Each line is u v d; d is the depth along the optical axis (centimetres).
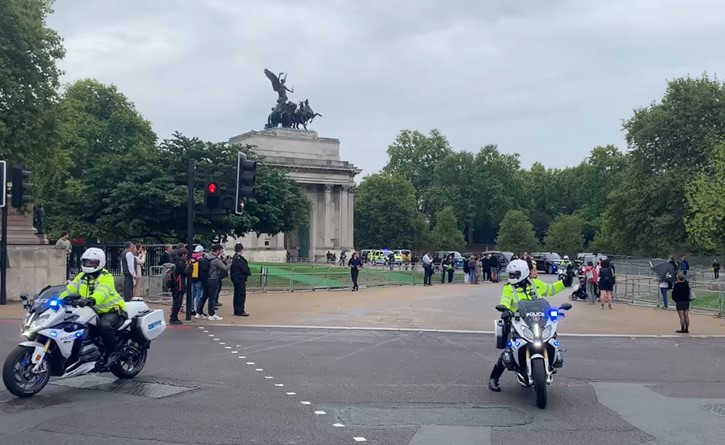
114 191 4016
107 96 8538
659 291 3098
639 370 1402
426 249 11950
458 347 1711
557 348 1081
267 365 1381
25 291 2664
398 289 4134
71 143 7481
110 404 1021
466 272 5081
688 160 6462
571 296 3575
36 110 4325
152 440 832
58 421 917
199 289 2272
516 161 13088
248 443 823
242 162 2191
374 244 11706
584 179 12369
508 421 949
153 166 4141
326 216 10106
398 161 13988
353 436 859
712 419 976
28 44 4200
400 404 1045
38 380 1061
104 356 1141
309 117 10400
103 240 5122
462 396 1111
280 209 4609
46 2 4675
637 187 6681
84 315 1095
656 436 881
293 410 993
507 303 1119
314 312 2530
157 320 1243
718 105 6444
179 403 1031
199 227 4106
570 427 922
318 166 9875
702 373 1374
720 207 4447
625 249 7025
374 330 2044
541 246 12169
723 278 4534
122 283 3002
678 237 6269
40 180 5697
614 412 1012
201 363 1390
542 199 13700
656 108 6888
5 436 844
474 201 12769
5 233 2517
